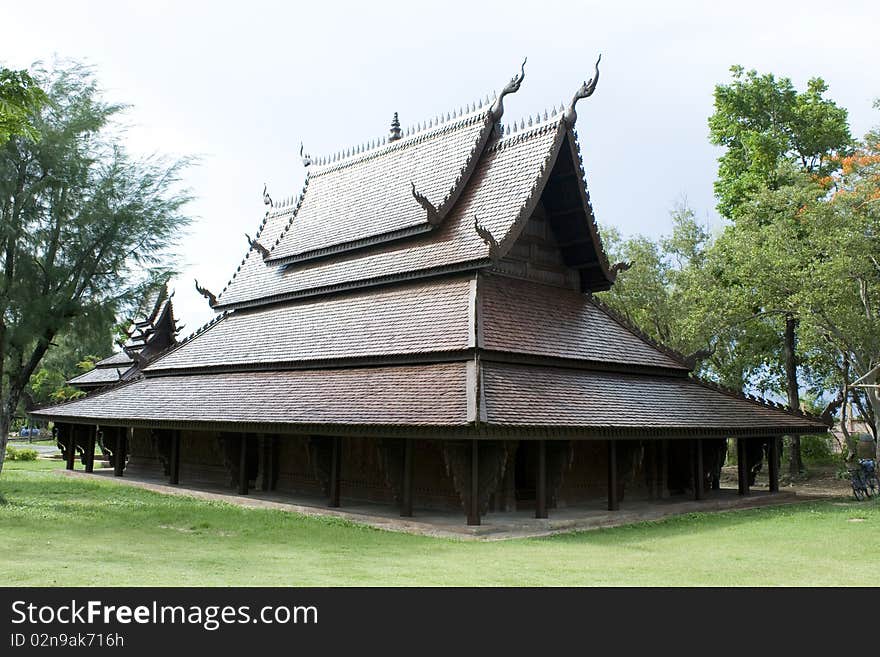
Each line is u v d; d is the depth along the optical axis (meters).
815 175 32.84
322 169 29.38
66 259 21.89
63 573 10.05
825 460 38.00
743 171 37.56
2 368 20.97
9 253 20.80
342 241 24.55
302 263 26.69
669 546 14.50
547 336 19.84
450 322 18.73
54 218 21.53
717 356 37.53
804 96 36.34
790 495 24.88
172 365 27.53
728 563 12.45
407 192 23.83
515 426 15.36
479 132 22.98
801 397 41.81
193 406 23.34
